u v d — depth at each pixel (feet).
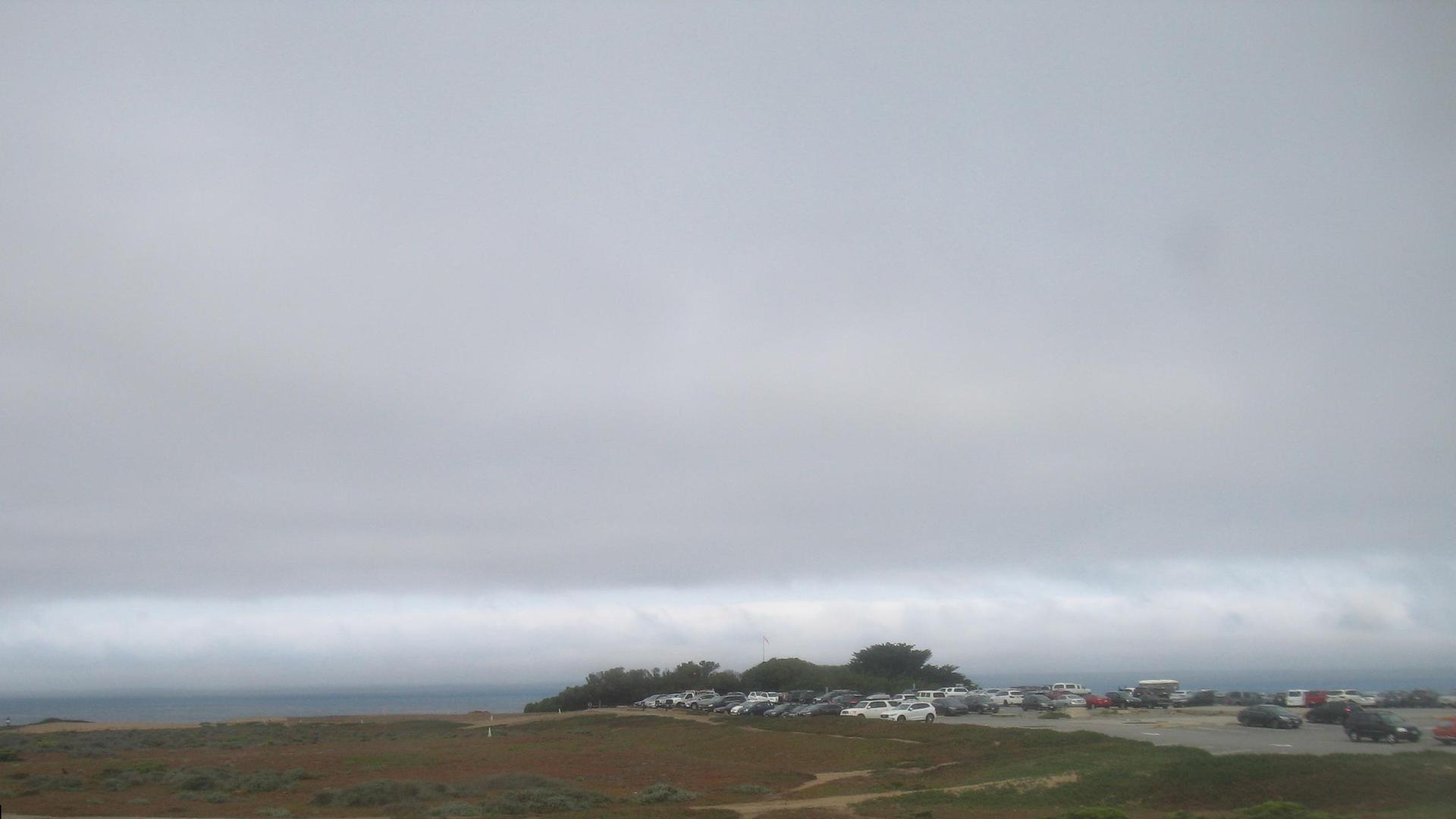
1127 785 106.01
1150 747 134.82
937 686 396.16
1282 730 185.47
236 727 298.15
